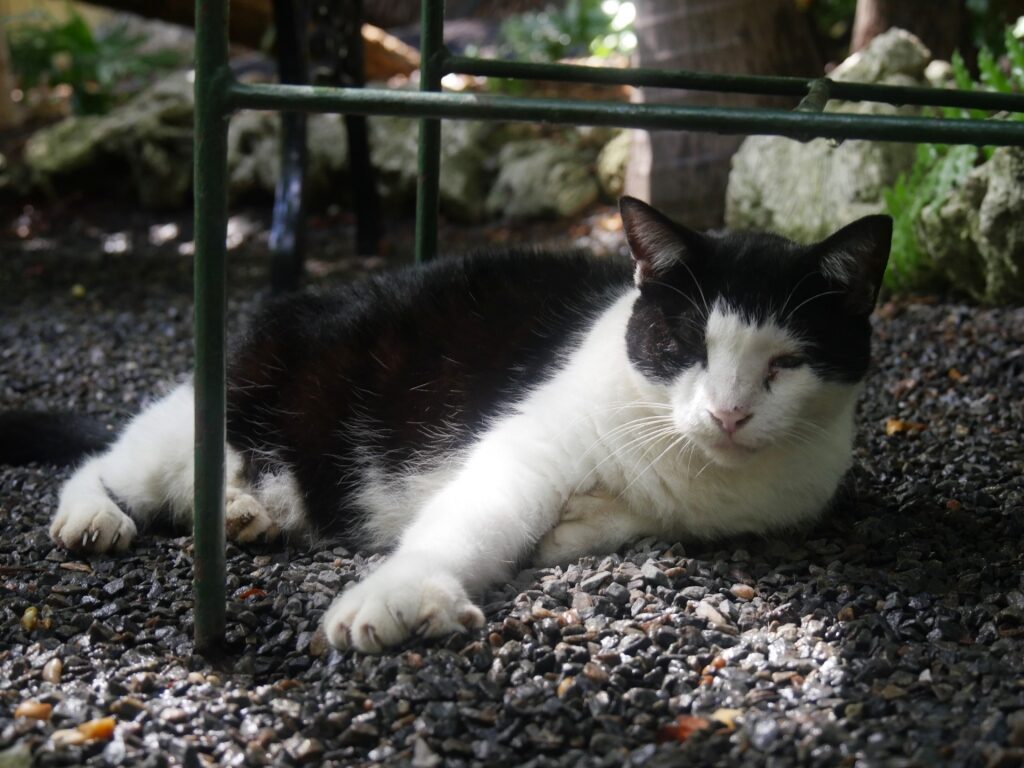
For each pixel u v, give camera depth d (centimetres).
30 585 74
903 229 124
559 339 81
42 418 95
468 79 203
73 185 217
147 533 84
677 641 67
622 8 204
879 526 79
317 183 202
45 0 302
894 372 108
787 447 76
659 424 76
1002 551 76
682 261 75
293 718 63
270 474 85
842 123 61
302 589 74
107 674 66
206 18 62
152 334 133
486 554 72
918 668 65
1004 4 156
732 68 151
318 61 149
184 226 202
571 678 65
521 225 184
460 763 61
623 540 77
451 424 81
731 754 60
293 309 87
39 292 155
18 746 61
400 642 67
